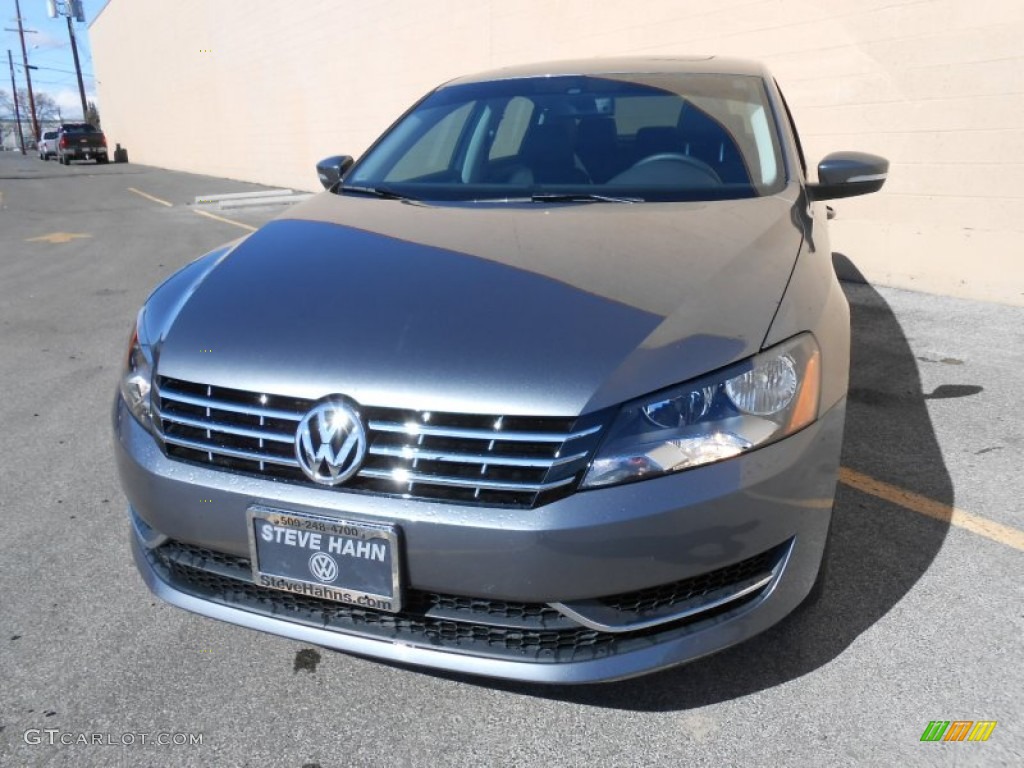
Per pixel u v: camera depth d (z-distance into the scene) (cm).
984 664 211
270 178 1916
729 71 328
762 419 175
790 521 180
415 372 174
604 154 291
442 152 315
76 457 361
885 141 602
